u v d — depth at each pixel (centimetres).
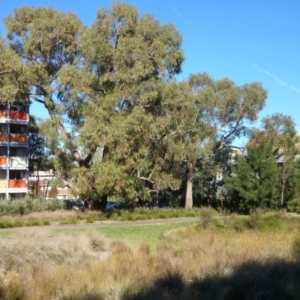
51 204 3388
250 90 4600
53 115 3225
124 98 3102
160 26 3312
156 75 3262
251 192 3803
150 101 3192
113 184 3042
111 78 3066
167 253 1189
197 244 1387
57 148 3244
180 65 3425
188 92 3612
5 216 2858
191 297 751
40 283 787
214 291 793
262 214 2361
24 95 3347
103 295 723
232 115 4666
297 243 1317
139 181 3466
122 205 4072
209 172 4847
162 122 3244
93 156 3284
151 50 3166
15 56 3147
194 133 4253
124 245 1323
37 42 3175
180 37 3353
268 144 3994
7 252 974
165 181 3988
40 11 3294
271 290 816
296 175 3994
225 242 1441
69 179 3412
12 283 753
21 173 4991
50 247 1080
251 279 841
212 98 4322
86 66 3144
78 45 3244
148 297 720
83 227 2494
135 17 3159
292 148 4122
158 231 2280
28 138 5169
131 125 2995
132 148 3094
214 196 4906
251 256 1130
